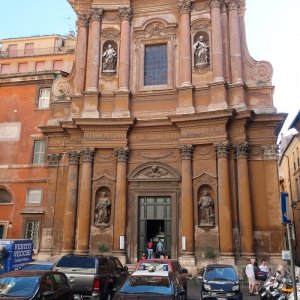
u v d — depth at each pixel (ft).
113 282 47.60
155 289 33.27
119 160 83.82
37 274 34.30
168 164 83.46
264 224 76.13
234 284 49.29
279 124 80.53
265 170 78.74
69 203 83.56
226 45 86.48
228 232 74.59
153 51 92.02
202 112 79.87
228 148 79.15
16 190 90.43
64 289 36.70
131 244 80.94
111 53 91.25
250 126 81.00
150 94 88.02
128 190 83.87
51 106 92.68
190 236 77.10
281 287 45.27
